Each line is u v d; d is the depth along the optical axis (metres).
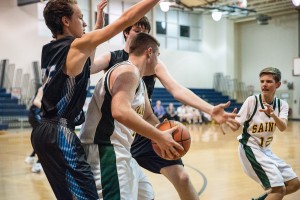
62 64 2.15
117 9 19.38
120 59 3.10
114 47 19.16
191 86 22.36
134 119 2.12
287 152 8.59
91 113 2.41
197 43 22.80
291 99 21.72
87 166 2.24
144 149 3.14
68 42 2.17
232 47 23.28
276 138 11.88
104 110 2.34
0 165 7.11
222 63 23.12
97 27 2.79
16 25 16.80
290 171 3.50
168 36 21.52
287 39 21.84
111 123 2.36
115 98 2.18
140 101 2.44
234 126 2.29
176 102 20.23
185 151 2.30
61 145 2.19
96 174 2.31
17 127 15.45
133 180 2.41
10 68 16.41
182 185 3.05
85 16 18.20
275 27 22.30
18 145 10.22
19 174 6.24
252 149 3.48
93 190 2.21
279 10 21.30
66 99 2.20
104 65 3.08
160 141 2.15
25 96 16.59
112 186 2.29
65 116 2.25
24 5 16.86
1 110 14.96
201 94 21.89
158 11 21.05
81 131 2.45
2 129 14.73
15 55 16.77
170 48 21.61
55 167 2.21
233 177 5.92
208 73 23.27
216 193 4.91
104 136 2.38
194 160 7.59
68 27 2.28
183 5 19.52
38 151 2.26
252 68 23.38
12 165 7.11
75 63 2.13
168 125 2.36
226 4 19.56
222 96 22.28
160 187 5.32
